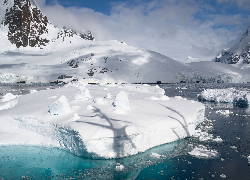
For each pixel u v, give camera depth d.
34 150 8.53
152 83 87.06
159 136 9.14
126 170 6.82
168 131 9.39
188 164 7.26
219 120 14.32
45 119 9.02
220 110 18.16
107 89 18.08
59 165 7.20
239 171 6.71
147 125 8.88
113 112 9.50
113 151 7.65
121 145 7.68
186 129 10.27
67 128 7.90
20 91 42.38
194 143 9.43
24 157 7.88
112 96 14.19
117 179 6.28
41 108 10.33
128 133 7.56
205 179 6.23
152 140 8.95
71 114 9.18
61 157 7.85
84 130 7.47
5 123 10.03
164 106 12.11
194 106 12.83
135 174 6.56
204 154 7.99
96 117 8.51
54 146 8.80
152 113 10.46
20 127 9.89
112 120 8.36
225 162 7.43
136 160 7.59
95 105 10.73
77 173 6.67
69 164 7.27
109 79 85.62
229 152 8.34
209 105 21.97
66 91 15.75
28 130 9.71
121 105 10.30
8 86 64.06
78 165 7.20
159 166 7.12
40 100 12.31
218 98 25.19
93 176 6.46
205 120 14.25
